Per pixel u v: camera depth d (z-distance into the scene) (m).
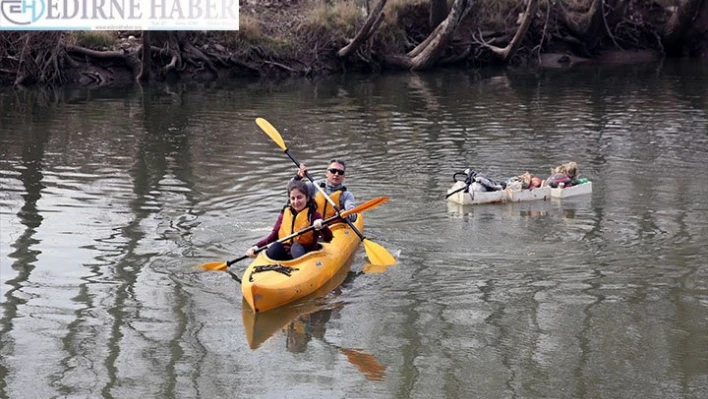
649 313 8.05
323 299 8.44
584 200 11.58
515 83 24.12
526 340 7.54
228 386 6.79
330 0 28.44
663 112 18.62
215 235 10.11
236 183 12.55
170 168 13.48
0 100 20.41
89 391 6.71
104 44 24.19
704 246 9.69
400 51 27.94
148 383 6.82
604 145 15.16
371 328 7.81
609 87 22.98
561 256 9.45
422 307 8.23
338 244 9.40
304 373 7.00
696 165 13.53
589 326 7.80
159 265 9.20
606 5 29.92
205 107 19.58
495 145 15.22
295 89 22.95
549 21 29.66
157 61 24.80
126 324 7.85
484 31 29.08
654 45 30.80
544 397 6.61
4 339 7.54
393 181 12.68
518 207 11.29
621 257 9.40
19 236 10.05
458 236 10.09
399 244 9.85
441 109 19.38
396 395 6.66
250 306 8.21
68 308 8.16
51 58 23.06
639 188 12.16
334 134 16.38
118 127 16.97
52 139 15.71
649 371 6.98
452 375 6.96
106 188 12.20
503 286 8.67
